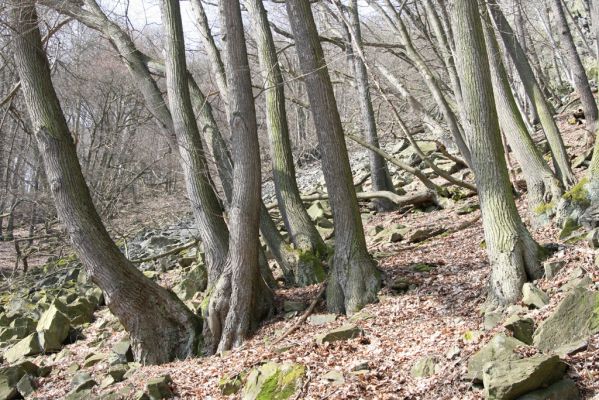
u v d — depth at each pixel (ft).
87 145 103.24
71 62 69.92
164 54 38.09
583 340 20.01
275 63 40.98
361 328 27.76
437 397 19.56
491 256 26.89
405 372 22.03
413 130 75.82
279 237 40.16
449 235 42.34
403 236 44.98
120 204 75.00
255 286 32.91
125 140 87.76
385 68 53.16
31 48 31.78
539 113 38.93
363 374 22.39
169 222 76.84
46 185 73.26
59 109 32.17
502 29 40.88
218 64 43.09
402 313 28.86
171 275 53.01
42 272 67.31
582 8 91.66
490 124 27.25
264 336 31.37
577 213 30.48
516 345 20.26
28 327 42.98
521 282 25.84
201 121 40.88
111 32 41.78
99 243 31.37
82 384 29.73
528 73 39.40
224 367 27.73
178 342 32.42
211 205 37.40
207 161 38.55
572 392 17.84
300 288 36.86
